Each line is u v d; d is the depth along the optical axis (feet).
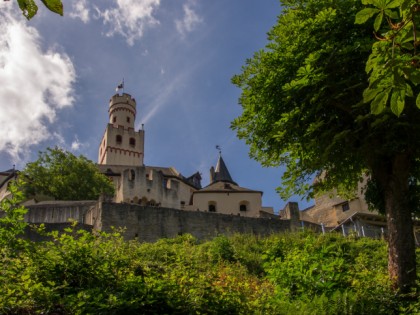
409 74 12.66
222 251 66.69
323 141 37.68
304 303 28.78
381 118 30.91
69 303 23.93
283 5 43.19
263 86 39.78
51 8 8.83
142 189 170.71
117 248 32.55
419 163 38.78
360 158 39.09
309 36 38.11
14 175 189.98
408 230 34.88
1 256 26.61
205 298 27.86
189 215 112.16
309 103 37.55
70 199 170.60
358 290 30.60
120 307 23.98
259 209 178.09
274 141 41.16
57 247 29.53
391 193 36.09
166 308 25.88
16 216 27.55
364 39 34.86
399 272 33.55
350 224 108.58
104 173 213.46
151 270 33.22
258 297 32.48
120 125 295.28
